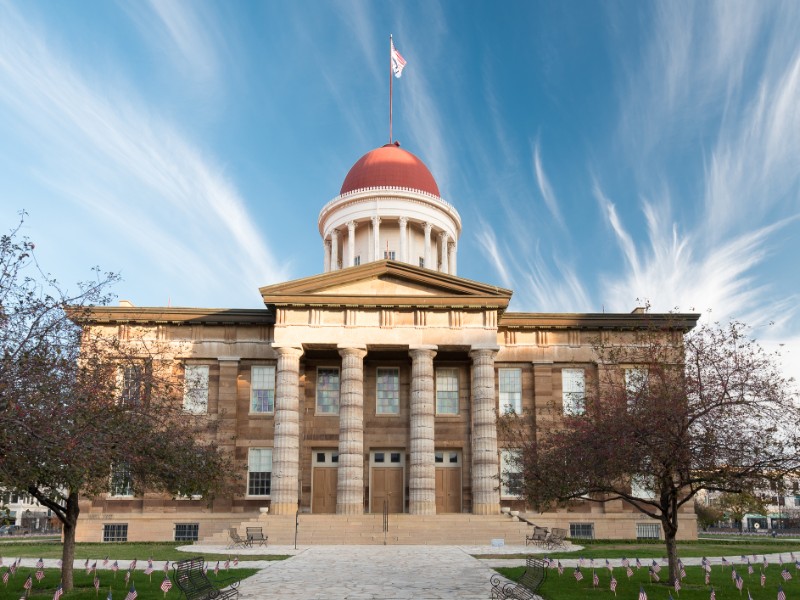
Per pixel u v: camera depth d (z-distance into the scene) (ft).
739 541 153.17
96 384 64.59
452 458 163.22
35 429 51.42
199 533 151.84
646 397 79.41
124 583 78.07
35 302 56.29
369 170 224.94
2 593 70.69
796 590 73.00
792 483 74.49
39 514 309.42
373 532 134.72
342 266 224.94
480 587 74.38
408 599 66.33
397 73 252.01
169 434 82.43
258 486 156.46
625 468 76.89
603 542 142.51
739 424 75.36
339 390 163.84
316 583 77.41
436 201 215.51
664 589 73.26
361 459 148.05
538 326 165.17
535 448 94.38
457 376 165.99
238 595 67.62
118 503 153.89
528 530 136.36
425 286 155.33
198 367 161.38
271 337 163.22
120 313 160.25
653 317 161.17
